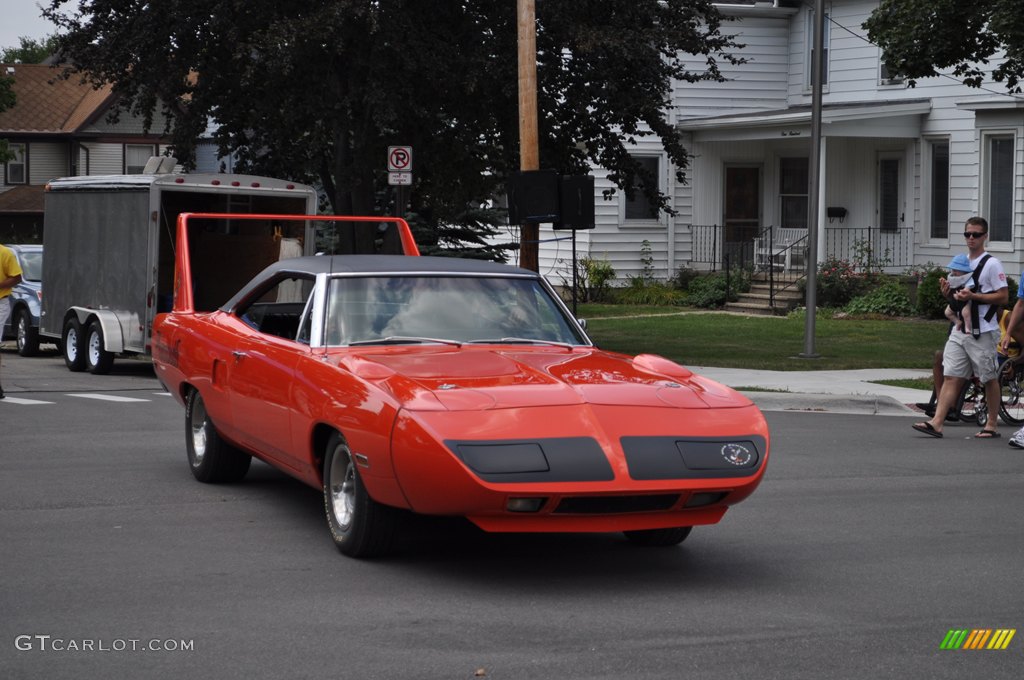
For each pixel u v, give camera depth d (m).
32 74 54.75
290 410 7.36
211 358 8.72
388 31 17.88
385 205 25.25
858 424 13.41
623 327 24.52
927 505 8.83
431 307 7.77
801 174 31.33
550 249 33.09
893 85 29.14
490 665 5.15
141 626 5.68
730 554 7.27
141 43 18.95
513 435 6.10
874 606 6.13
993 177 26.39
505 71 18.72
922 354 19.78
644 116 19.61
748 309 28.33
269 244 18.38
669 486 6.11
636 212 31.91
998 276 11.97
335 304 7.65
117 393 15.68
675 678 5.00
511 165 20.91
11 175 51.22
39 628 5.63
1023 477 10.06
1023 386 13.66
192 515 8.15
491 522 6.11
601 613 5.96
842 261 28.06
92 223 18.89
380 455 6.33
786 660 5.25
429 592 6.31
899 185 29.08
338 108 18.58
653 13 19.52
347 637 5.53
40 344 23.66
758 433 6.57
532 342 7.72
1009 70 19.14
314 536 7.57
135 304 17.55
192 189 17.39
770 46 32.19
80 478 9.51
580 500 6.05
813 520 8.27
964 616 5.96
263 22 18.42
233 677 4.99
